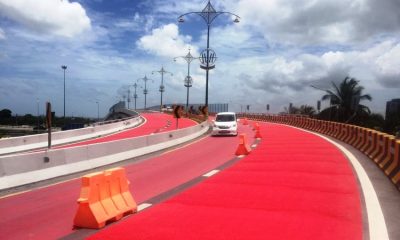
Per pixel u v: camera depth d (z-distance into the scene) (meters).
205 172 13.88
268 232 6.80
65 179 13.20
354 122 53.25
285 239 6.44
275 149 19.80
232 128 31.80
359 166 13.64
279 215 7.85
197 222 7.51
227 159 17.36
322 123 32.41
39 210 8.98
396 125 40.47
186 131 28.11
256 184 10.98
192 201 9.22
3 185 11.38
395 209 8.18
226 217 7.80
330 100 55.62
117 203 8.04
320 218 7.58
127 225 7.47
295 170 13.08
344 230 6.85
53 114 15.19
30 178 12.33
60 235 7.11
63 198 10.29
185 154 20.19
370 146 16.56
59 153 13.86
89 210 7.39
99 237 6.84
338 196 9.33
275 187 10.49
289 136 28.62
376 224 7.18
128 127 47.38
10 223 7.93
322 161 14.98
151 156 19.59
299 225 7.17
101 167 15.91
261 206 8.56
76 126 51.59
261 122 58.12
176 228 7.17
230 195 9.71
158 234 6.86
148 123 57.12
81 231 7.29
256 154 18.08
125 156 18.05
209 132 35.50
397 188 10.05
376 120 53.28
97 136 35.94
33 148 26.61
